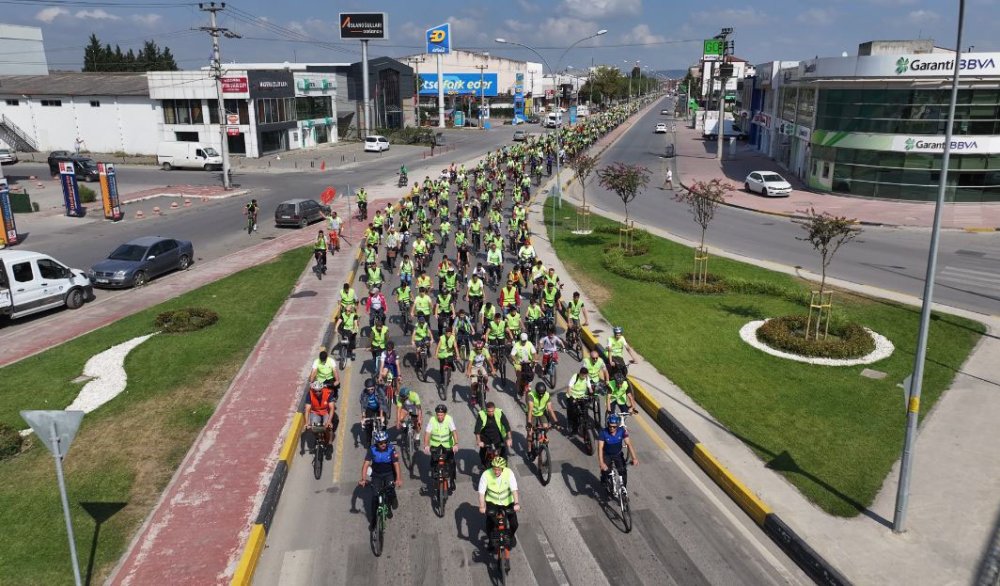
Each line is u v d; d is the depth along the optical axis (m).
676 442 13.29
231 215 39.75
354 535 10.36
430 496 11.43
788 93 57.72
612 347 15.23
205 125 67.50
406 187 50.66
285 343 18.47
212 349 17.91
